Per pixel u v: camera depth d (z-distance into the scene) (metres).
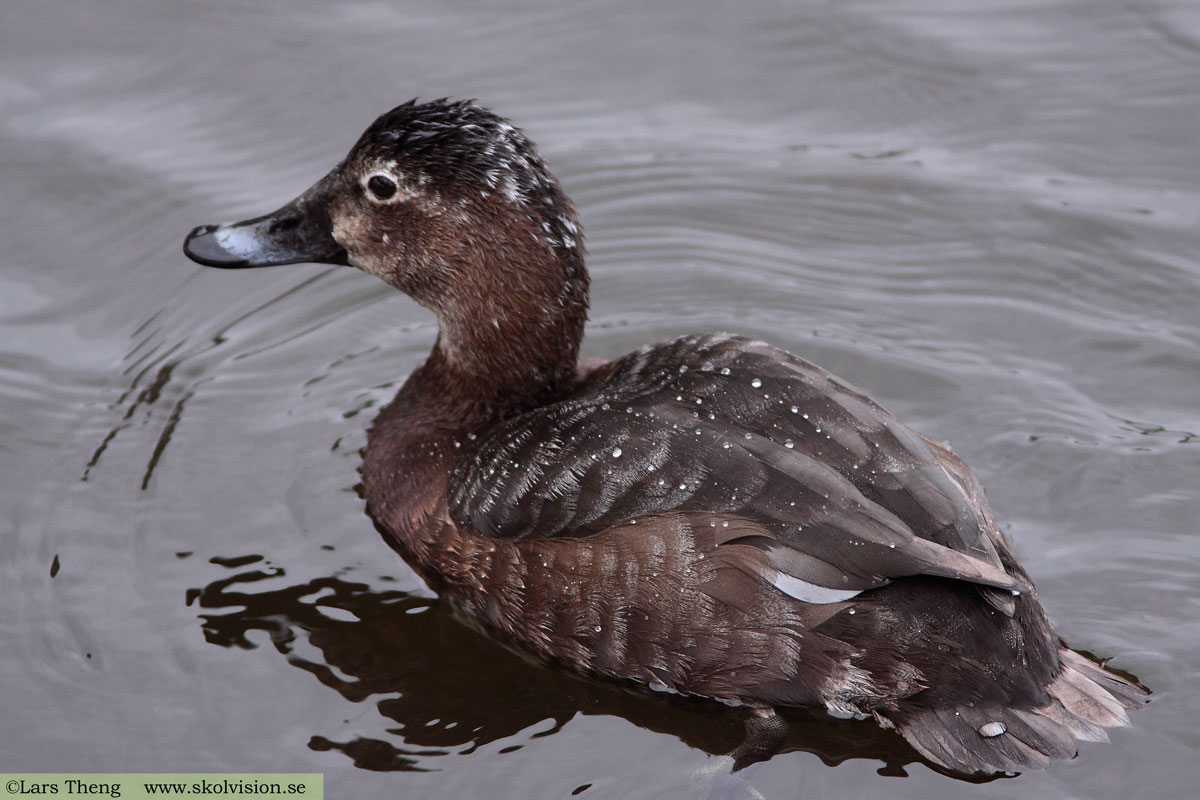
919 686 7.50
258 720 8.34
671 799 7.75
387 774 7.96
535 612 8.43
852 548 7.38
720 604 7.67
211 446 10.60
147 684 8.56
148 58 14.02
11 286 12.00
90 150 13.11
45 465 10.35
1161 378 10.92
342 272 12.75
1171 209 12.50
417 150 9.18
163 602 9.16
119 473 10.29
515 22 14.70
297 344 11.86
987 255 12.34
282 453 10.54
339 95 13.71
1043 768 7.30
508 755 8.09
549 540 8.24
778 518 7.57
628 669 8.17
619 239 12.84
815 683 7.63
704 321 11.93
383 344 11.88
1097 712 7.54
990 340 11.47
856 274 12.32
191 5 14.65
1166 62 13.93
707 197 13.14
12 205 12.62
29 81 13.70
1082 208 12.59
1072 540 9.38
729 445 7.92
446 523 8.97
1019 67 14.03
